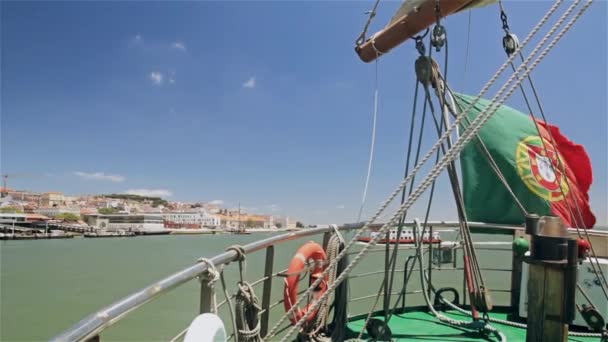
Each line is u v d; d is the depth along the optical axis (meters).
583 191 6.17
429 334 4.17
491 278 9.59
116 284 35.50
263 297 3.66
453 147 2.70
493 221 6.04
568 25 2.70
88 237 137.50
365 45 3.69
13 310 25.55
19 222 128.00
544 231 2.39
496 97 2.70
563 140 6.22
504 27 3.89
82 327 1.38
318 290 3.95
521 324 4.43
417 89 3.68
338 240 4.24
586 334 4.14
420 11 3.31
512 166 5.89
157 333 17.69
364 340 3.88
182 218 180.38
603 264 4.41
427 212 4.23
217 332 1.81
